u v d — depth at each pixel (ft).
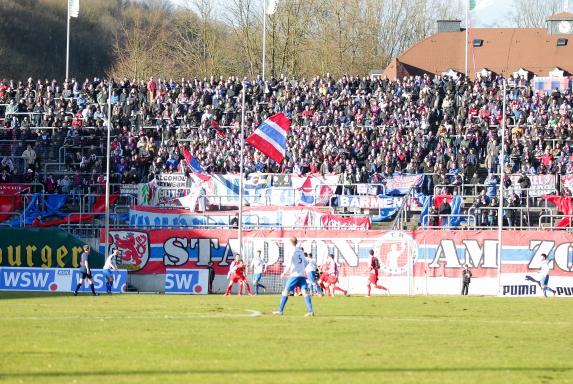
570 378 120.06
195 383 108.88
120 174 399.03
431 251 329.11
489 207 355.77
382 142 408.87
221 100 441.68
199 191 374.22
